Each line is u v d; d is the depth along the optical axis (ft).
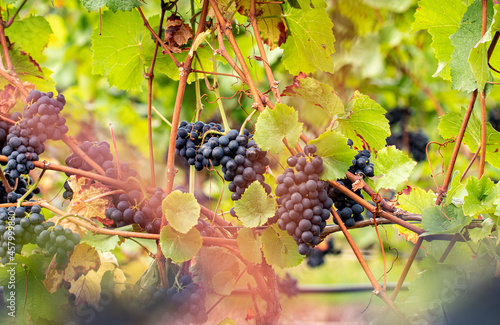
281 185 6.66
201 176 13.01
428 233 6.77
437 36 7.13
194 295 6.87
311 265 13.20
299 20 7.43
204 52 7.50
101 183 7.01
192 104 13.25
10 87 7.15
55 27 17.28
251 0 7.01
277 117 6.68
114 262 7.01
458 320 6.73
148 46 7.39
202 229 6.89
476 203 6.75
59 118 6.93
